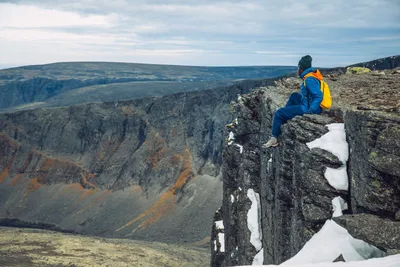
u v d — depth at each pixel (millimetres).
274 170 19000
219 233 33312
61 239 120125
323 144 13531
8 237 118750
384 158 11461
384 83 20984
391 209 11422
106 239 138625
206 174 199375
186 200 192250
